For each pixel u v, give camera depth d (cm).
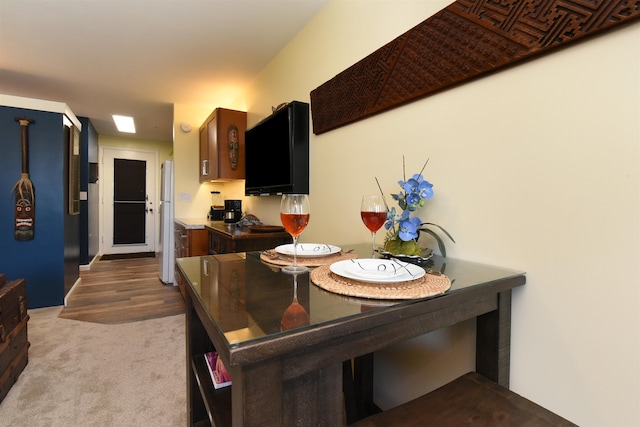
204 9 206
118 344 231
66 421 149
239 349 53
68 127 333
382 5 154
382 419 81
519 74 100
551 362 94
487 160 110
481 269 105
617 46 79
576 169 88
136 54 268
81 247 483
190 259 124
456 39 115
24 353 194
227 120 330
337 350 65
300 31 230
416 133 137
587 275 86
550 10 90
